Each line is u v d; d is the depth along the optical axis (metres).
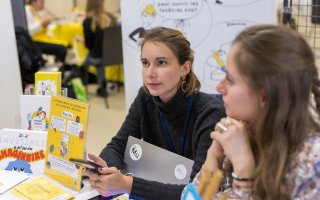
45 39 4.87
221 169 0.95
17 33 3.13
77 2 6.50
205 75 2.36
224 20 2.23
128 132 1.58
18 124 1.54
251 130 0.87
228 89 0.85
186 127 1.40
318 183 0.81
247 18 2.18
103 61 4.25
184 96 1.37
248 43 0.81
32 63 3.19
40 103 1.49
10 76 2.47
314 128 0.84
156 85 1.33
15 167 1.43
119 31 4.25
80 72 4.55
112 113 4.07
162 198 1.18
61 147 1.33
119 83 5.03
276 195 0.81
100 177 1.18
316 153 0.81
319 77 0.92
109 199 1.30
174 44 1.30
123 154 1.56
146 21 2.41
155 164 1.38
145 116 1.52
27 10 4.93
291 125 0.81
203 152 1.27
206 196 0.87
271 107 0.80
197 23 2.29
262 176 0.82
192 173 1.24
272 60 0.78
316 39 1.86
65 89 1.55
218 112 1.31
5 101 2.48
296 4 1.97
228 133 0.87
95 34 4.30
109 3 6.09
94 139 3.41
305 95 0.81
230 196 0.89
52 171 1.36
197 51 2.33
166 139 1.47
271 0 2.11
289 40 0.80
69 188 1.31
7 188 1.30
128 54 2.51
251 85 0.80
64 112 1.31
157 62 1.31
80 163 1.17
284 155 0.81
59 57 4.22
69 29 4.95
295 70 0.78
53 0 6.49
